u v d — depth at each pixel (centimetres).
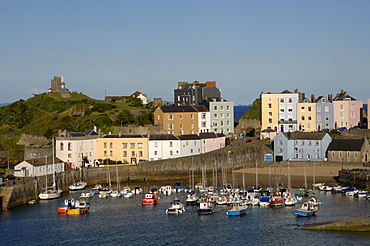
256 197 12081
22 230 9862
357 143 15862
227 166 16075
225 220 10456
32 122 19762
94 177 14662
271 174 15325
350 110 19112
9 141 18412
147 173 15088
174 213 11062
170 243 9056
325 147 16375
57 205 11844
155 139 16012
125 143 15925
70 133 15450
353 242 8800
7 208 11431
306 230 9594
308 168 15762
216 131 19200
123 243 9094
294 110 19438
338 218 10294
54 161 14588
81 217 10819
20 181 12712
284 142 16725
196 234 9531
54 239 9331
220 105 19250
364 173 13138
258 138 18962
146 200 11988
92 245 9000
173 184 14512
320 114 19238
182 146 16225
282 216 10662
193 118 18600
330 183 13938
